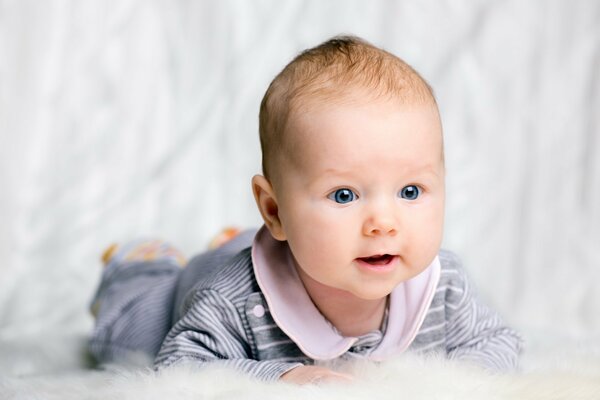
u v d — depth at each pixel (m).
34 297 2.99
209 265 2.34
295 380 1.68
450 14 3.56
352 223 1.70
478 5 3.56
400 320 1.92
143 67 3.54
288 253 1.93
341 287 1.75
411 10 3.57
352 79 1.76
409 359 1.75
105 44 3.54
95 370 2.29
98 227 3.29
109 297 2.62
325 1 3.59
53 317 2.89
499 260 3.26
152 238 3.04
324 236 1.71
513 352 2.01
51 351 2.50
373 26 3.59
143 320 2.46
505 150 3.42
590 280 3.15
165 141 3.49
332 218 1.71
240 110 3.49
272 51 3.57
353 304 1.88
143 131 3.49
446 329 2.00
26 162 3.37
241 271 1.94
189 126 3.50
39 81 3.45
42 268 3.17
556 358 2.01
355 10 3.60
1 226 3.24
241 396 1.54
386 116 1.71
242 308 1.90
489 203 3.35
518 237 3.29
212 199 3.39
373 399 1.50
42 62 3.47
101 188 3.39
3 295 2.99
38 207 3.33
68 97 3.48
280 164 1.79
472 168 3.40
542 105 3.43
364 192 1.71
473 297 2.03
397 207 1.71
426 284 1.93
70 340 2.59
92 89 3.50
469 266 3.21
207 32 3.57
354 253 1.71
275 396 1.52
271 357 1.91
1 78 3.41
